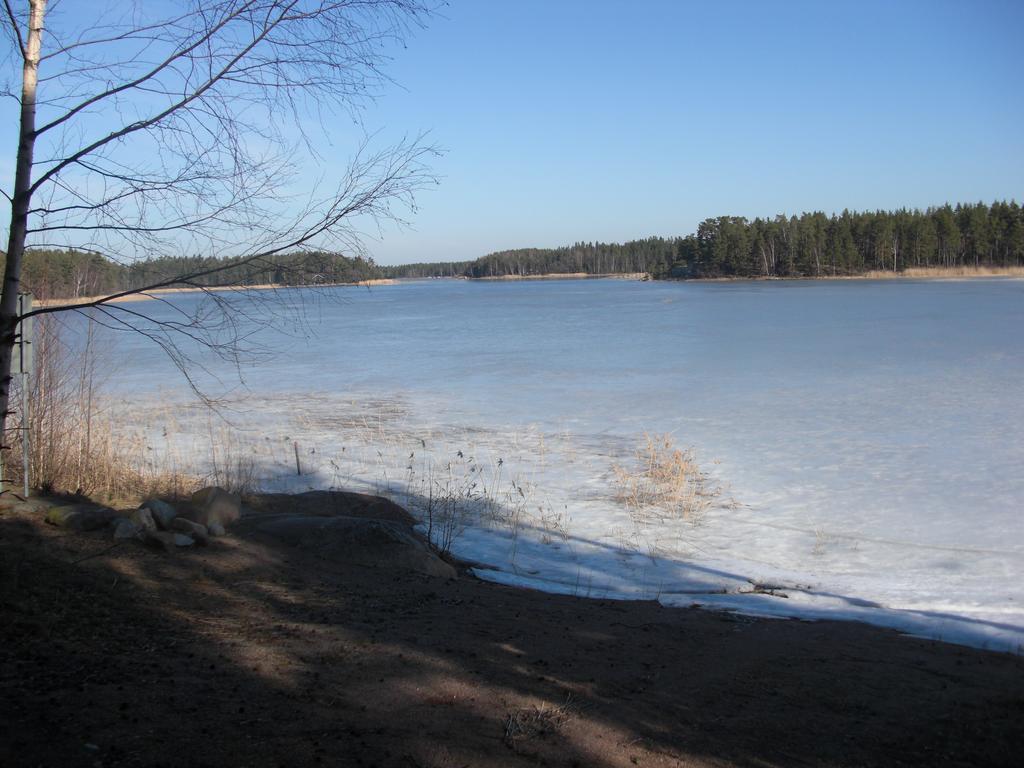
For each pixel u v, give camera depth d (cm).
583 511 1095
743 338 3597
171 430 1667
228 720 368
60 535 666
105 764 312
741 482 1234
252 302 568
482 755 365
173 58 539
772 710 457
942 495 1130
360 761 343
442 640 539
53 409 922
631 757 382
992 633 656
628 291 10919
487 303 8325
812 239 13350
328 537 778
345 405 2016
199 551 694
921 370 2400
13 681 379
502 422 1766
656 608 709
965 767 391
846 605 739
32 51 547
